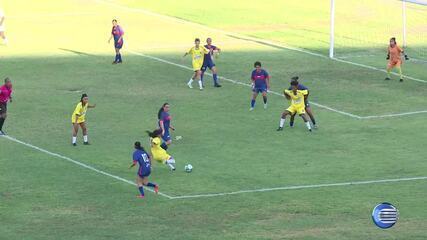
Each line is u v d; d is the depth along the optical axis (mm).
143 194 88438
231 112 118250
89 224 81125
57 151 101938
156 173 95188
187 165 95625
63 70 137625
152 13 176875
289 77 135250
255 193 89500
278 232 78750
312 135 109000
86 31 162750
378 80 134500
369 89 129625
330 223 81125
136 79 133625
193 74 136750
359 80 134250
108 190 90125
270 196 88625
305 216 83125
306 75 136625
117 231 79250
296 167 97625
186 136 108250
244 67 140750
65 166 97062
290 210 84750
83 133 104375
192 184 92000
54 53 148000
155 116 116062
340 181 93062
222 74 136750
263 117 116250
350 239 76750
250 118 115750
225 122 113938
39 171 95375
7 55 146125
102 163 98188
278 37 160875
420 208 84688
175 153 101938
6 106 109062
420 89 130125
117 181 92688
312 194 89250
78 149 102812
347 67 141750
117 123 112938
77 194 88875
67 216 83188
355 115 117188
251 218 82625
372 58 147625
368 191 89938
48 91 126375
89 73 136250
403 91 129000
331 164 98625
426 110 119812
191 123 113375
